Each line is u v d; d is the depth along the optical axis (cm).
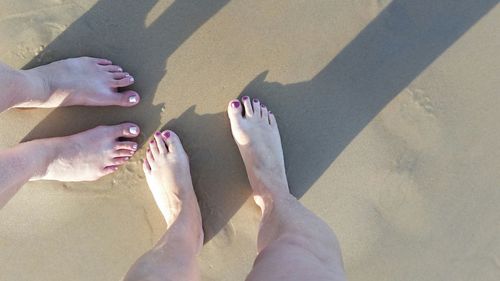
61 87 154
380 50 164
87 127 164
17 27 161
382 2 163
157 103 164
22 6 161
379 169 165
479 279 164
